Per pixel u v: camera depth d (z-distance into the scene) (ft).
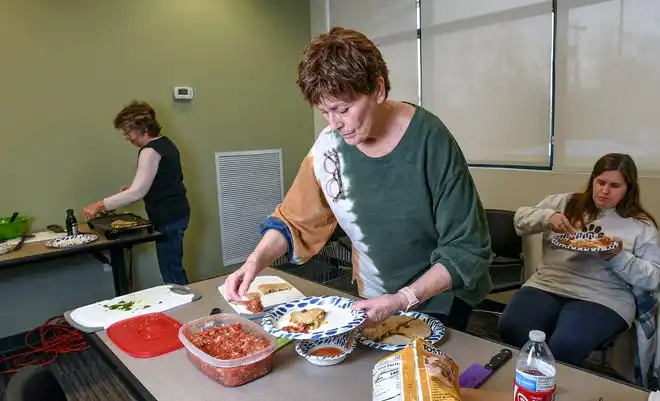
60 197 9.88
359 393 3.22
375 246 4.33
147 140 9.36
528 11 9.21
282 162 13.66
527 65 9.39
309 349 3.74
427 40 11.11
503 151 10.07
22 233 8.89
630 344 6.32
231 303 4.85
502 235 9.09
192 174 11.87
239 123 12.63
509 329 6.24
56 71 9.60
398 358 2.85
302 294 5.10
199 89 11.76
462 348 3.79
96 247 8.21
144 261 11.18
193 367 3.68
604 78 8.38
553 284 6.52
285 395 3.23
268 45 13.03
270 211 13.53
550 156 9.31
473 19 10.14
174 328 4.35
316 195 4.48
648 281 5.72
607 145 8.52
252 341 3.71
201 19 11.65
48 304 9.91
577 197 6.64
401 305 3.47
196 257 12.14
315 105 3.51
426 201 3.91
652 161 8.01
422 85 11.44
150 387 3.41
